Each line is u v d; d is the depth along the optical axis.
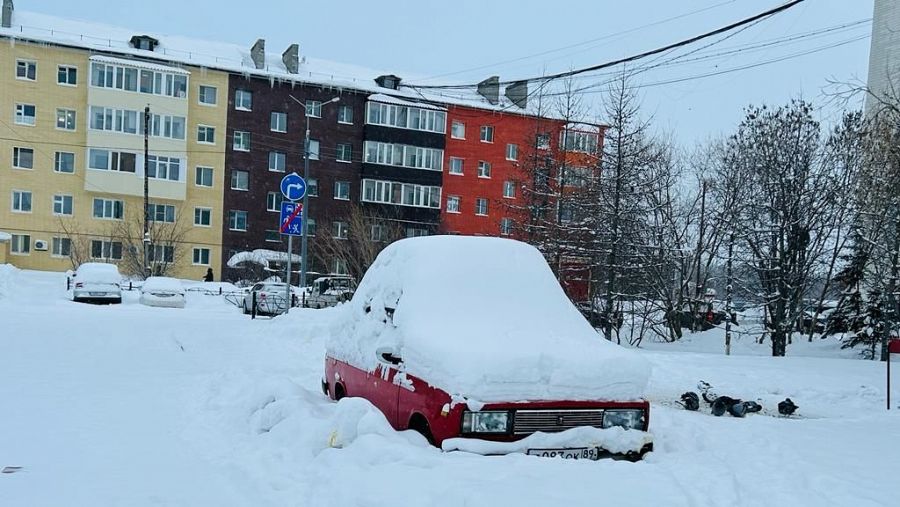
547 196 24.81
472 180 56.47
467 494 4.11
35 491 4.84
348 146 53.78
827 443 6.76
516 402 5.05
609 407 5.34
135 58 47.94
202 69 49.72
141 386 9.07
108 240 46.78
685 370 12.24
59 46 46.12
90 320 18.62
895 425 8.05
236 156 50.94
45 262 46.28
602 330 22.08
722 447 6.36
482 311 6.04
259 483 5.00
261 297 26.77
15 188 45.78
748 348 23.34
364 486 4.40
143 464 5.57
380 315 6.64
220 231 50.62
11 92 45.44
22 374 9.58
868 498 4.73
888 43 20.83
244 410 7.14
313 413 6.29
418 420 5.47
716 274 28.64
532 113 37.12
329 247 45.25
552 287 6.58
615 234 21.50
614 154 21.75
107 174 47.16
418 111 54.81
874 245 17.48
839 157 20.19
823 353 21.94
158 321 19.16
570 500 4.12
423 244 6.71
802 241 20.58
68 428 6.66
